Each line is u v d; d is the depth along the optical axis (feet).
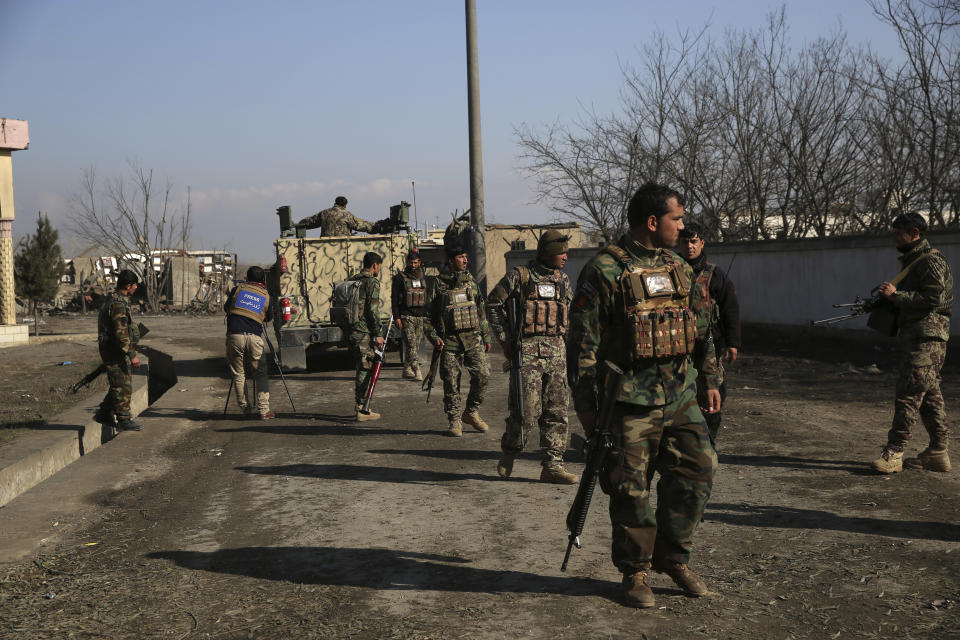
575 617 11.93
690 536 12.35
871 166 62.28
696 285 12.64
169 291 130.41
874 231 61.87
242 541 16.10
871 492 18.13
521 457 23.03
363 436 26.66
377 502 18.58
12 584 14.06
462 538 15.80
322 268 44.70
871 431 24.80
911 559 13.88
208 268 141.18
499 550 15.02
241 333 30.12
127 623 12.28
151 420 29.86
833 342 47.60
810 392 32.60
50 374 45.57
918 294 18.94
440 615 12.16
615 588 13.01
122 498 19.92
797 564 13.80
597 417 12.23
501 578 13.61
